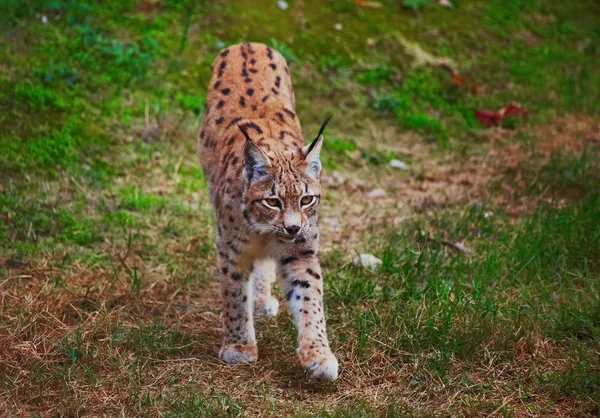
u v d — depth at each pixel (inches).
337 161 509.7
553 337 310.7
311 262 301.3
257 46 392.5
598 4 738.8
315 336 290.4
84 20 551.5
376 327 315.9
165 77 528.1
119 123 482.6
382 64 595.5
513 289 349.4
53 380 283.9
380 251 392.8
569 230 389.4
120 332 315.6
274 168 288.5
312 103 554.9
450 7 672.4
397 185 488.4
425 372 289.9
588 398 270.7
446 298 331.0
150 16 573.0
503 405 265.7
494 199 459.2
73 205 415.8
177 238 405.1
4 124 452.1
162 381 289.4
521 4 706.2
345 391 284.8
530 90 614.2
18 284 346.0
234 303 309.9
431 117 571.5
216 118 351.3
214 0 596.4
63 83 492.1
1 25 525.7
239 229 302.4
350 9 629.6
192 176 463.8
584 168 477.7
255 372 298.7
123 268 371.9
